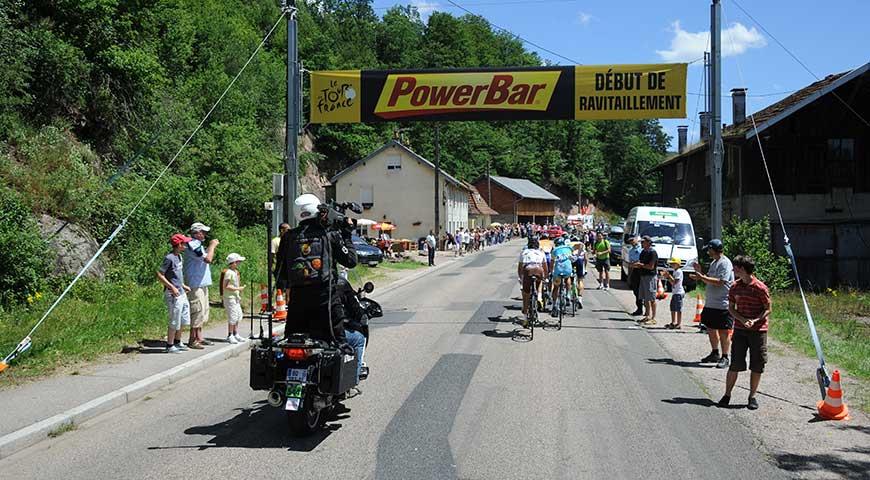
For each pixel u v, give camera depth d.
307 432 6.24
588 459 5.64
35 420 6.48
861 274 28.12
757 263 23.50
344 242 6.69
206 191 23.69
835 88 26.69
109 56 20.06
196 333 10.31
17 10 17.66
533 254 12.27
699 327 13.04
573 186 103.94
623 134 109.81
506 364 9.62
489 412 7.07
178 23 28.98
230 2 54.62
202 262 10.36
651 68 14.56
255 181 27.27
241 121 33.41
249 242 23.17
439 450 5.85
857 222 28.09
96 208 15.58
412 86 15.01
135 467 5.47
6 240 11.49
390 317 14.79
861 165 28.31
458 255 44.75
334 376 6.21
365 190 56.28
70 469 5.45
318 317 6.45
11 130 15.88
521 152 102.81
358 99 15.11
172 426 6.67
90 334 10.41
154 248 16.61
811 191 28.38
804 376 9.05
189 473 5.31
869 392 8.20
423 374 8.91
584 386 8.30
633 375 8.98
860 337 13.72
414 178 55.50
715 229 14.83
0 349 9.00
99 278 14.02
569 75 14.67
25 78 17.16
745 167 28.66
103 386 7.85
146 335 11.16
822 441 6.23
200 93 31.11
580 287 16.64
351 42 76.06
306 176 56.41
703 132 37.12
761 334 7.28
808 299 21.38
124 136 21.09
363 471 5.33
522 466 5.45
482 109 14.88
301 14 67.94
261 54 49.31
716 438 6.28
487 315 15.09
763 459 5.70
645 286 13.85
